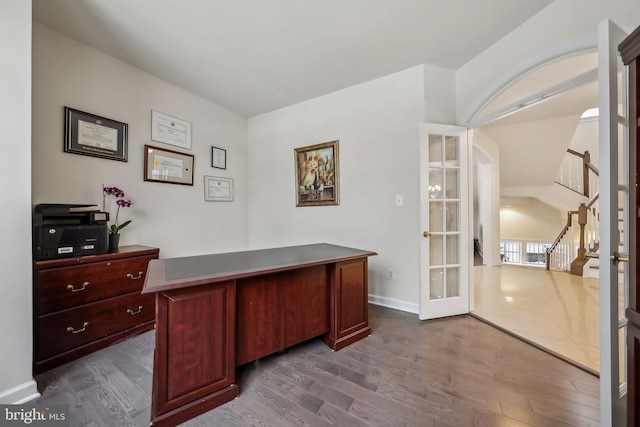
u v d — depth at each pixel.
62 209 1.87
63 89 2.12
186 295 1.36
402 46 2.35
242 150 3.95
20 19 1.43
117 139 2.48
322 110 3.32
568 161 5.43
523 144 4.82
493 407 1.41
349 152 3.12
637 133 1.00
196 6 1.85
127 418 1.33
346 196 3.15
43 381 1.61
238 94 3.27
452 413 1.37
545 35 1.91
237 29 2.10
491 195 5.23
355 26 2.08
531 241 6.61
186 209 3.17
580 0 1.69
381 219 2.91
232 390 1.49
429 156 2.71
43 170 2.01
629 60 1.03
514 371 1.73
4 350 1.38
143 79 2.71
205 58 2.50
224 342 1.48
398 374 1.70
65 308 1.81
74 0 1.77
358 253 2.21
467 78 2.64
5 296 1.39
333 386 1.59
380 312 2.76
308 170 3.46
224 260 1.85
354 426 1.29
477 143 4.77
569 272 4.70
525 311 2.82
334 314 2.04
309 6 1.86
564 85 1.89
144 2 1.80
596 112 5.37
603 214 1.16
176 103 3.04
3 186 1.38
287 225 3.67
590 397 1.48
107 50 2.35
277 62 2.58
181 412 1.32
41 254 1.74
